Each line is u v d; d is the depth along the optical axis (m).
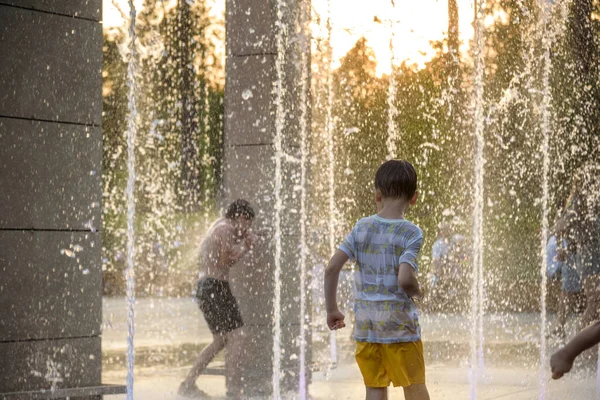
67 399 6.97
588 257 10.91
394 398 7.11
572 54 15.10
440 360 9.40
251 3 9.43
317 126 11.34
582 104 15.00
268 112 9.36
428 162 15.51
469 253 15.74
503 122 15.73
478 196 15.89
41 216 7.38
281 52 9.44
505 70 15.46
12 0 7.29
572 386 7.93
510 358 9.55
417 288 5.64
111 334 9.55
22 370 7.23
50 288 7.42
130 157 10.05
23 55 7.33
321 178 11.32
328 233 11.42
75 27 7.66
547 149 15.16
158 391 7.30
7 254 7.19
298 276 9.39
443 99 15.05
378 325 5.68
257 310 8.96
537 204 15.41
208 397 7.24
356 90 12.82
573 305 11.01
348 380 8.23
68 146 7.57
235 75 9.42
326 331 10.38
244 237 8.99
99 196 7.73
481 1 14.98
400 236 5.72
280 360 8.94
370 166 13.32
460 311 14.73
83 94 7.68
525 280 15.24
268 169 9.30
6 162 7.20
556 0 15.06
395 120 14.27
